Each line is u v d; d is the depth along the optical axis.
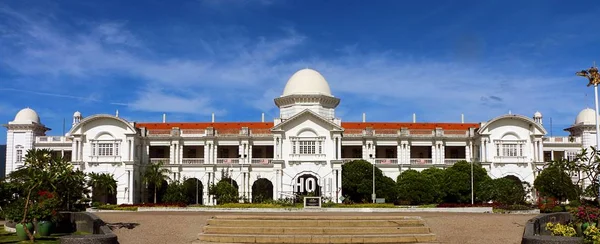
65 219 39.38
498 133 90.62
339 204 65.44
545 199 70.19
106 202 88.31
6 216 39.41
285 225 37.91
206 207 63.66
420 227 37.88
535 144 90.06
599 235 30.02
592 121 102.06
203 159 93.25
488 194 76.75
